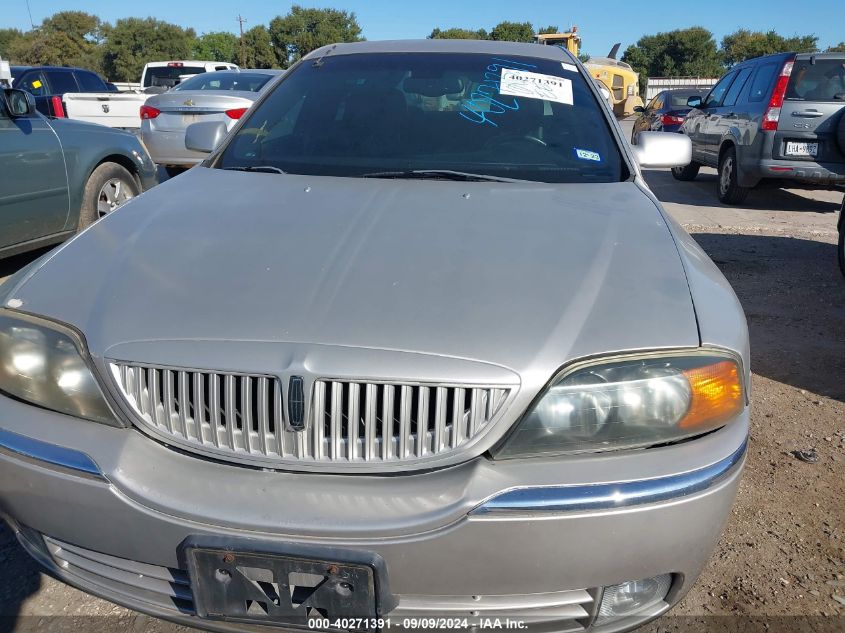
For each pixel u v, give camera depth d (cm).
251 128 300
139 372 167
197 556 159
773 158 808
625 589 169
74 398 171
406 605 160
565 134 285
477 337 164
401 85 308
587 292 180
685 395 165
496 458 159
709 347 170
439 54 327
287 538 156
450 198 234
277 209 225
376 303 173
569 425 160
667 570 166
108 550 169
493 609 161
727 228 754
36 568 234
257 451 164
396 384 158
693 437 167
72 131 535
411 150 277
